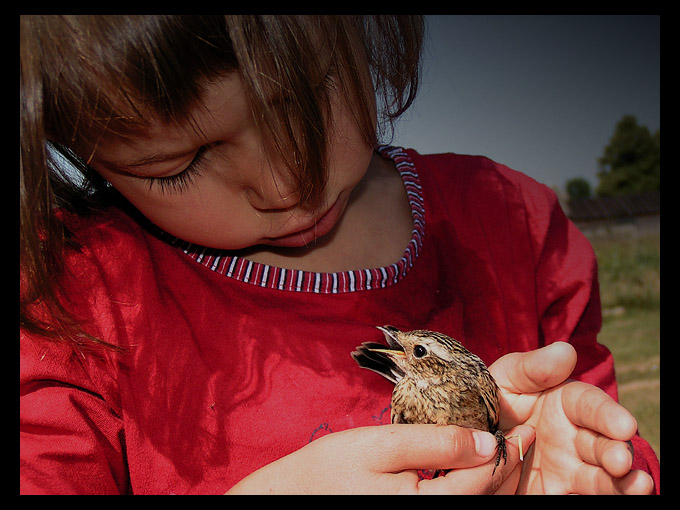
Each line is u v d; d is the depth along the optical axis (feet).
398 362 1.15
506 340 1.27
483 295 1.28
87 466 1.01
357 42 1.00
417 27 1.13
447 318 1.25
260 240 1.08
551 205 1.41
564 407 1.06
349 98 1.00
